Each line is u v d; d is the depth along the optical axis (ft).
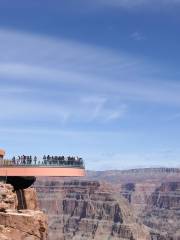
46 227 169.68
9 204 175.32
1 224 157.89
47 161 232.32
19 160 232.12
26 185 240.53
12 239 155.84
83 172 239.71
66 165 234.17
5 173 228.84
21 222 158.10
